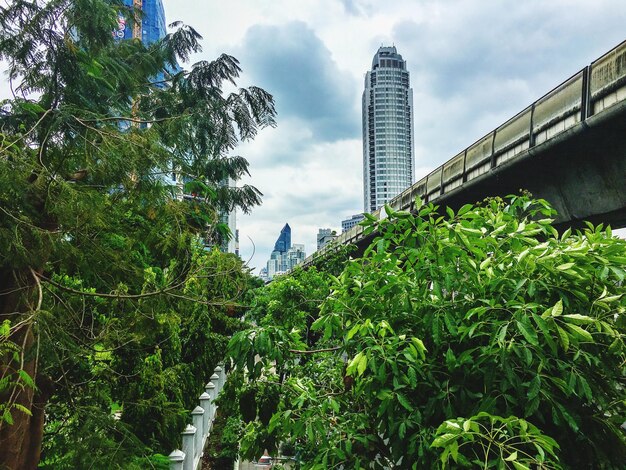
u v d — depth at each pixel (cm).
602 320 265
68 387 412
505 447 219
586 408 285
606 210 717
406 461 284
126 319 466
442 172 1121
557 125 707
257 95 966
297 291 909
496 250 301
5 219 316
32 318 296
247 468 784
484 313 278
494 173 869
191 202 445
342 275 351
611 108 582
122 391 556
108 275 427
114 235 445
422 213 304
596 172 715
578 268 273
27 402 352
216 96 943
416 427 278
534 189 867
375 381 283
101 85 462
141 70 807
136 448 393
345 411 348
